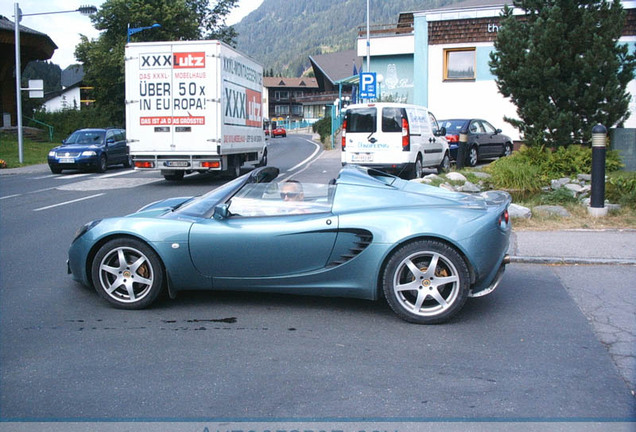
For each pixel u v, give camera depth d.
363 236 4.84
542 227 8.29
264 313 5.11
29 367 3.97
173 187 15.34
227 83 15.30
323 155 29.09
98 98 48.28
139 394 3.56
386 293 4.82
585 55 10.65
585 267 6.54
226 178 17.70
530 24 11.42
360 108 14.05
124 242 5.12
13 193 14.32
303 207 5.20
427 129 14.96
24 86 46.00
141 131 15.01
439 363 4.01
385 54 31.34
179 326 4.79
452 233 4.67
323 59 81.81
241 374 3.84
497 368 3.92
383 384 3.68
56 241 8.38
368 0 28.06
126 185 15.98
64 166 19.97
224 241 5.00
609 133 11.53
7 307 5.30
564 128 11.06
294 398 3.50
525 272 6.39
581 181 10.51
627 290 5.68
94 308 5.27
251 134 17.89
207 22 52.44
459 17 21.84
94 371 3.90
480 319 4.93
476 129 17.95
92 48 46.56
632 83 19.81
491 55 11.84
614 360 4.05
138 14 44.28
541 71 10.95
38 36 37.09
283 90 125.00
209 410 3.36
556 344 4.35
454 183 10.78
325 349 4.28
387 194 5.11
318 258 4.92
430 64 22.50
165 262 5.06
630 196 9.36
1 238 8.61
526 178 10.53
